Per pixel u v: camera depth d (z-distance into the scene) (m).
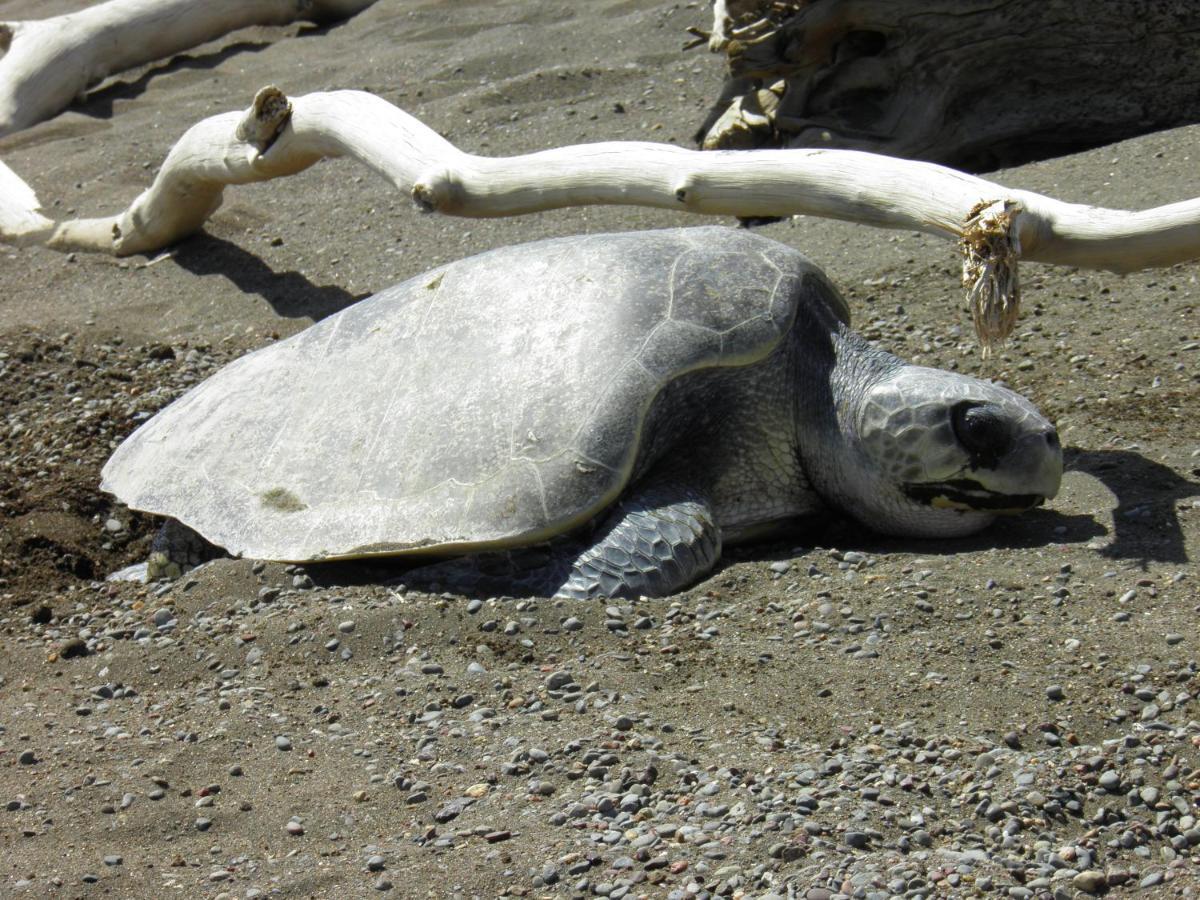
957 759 1.57
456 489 1.85
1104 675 1.64
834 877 1.47
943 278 2.34
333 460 1.92
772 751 1.59
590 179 2.25
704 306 1.90
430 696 1.69
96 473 2.16
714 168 2.18
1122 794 1.53
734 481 1.93
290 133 2.51
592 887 1.49
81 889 1.52
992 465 1.84
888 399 1.87
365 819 1.57
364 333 2.00
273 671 1.75
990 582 1.76
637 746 1.61
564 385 1.86
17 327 2.53
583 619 1.76
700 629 1.75
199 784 1.62
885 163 2.08
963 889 1.46
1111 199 2.37
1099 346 2.15
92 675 1.79
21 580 2.00
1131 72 2.58
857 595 1.76
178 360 2.43
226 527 1.93
